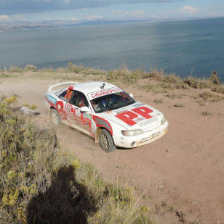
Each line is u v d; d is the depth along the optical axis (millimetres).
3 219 2520
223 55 72438
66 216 2748
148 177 4926
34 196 2904
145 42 145125
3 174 3109
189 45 112438
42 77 18109
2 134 4004
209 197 4223
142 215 3393
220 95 10398
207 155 5551
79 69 20266
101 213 2891
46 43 193625
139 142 5543
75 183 3570
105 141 6062
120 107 6441
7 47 167250
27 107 9266
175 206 4055
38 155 3797
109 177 4730
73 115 6977
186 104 9375
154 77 14453
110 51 104875
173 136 6688
